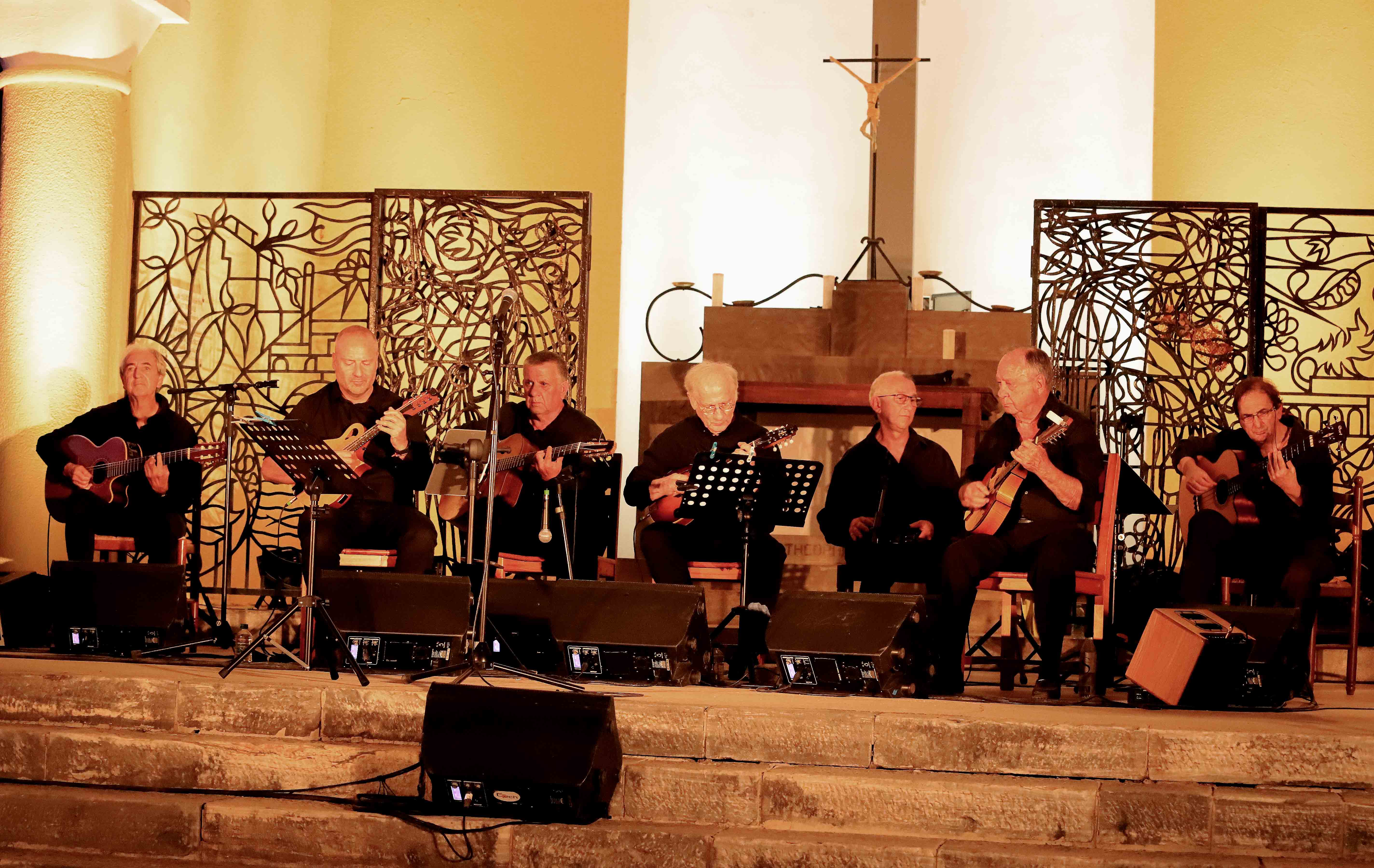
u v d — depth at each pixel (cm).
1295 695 476
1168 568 597
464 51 928
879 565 544
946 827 398
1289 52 850
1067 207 665
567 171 921
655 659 475
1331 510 531
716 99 934
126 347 692
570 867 392
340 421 584
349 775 432
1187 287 665
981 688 520
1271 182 849
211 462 595
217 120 809
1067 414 522
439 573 640
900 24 880
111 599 516
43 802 426
